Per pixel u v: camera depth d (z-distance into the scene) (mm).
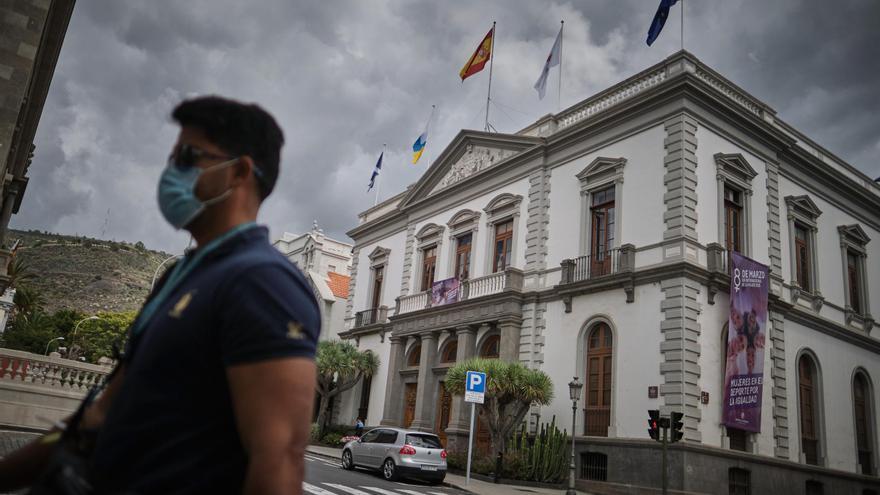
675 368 18328
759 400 19438
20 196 23609
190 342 1498
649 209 20484
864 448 24531
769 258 22094
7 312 42969
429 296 28719
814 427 22609
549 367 22344
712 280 19328
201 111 1775
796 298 22875
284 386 1412
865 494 23531
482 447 23484
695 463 17672
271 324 1454
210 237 1782
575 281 21828
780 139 23125
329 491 13656
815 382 23047
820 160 25094
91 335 68562
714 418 18594
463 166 29797
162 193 1775
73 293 121375
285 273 1591
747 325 19609
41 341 58875
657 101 21109
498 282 24891
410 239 32281
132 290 129625
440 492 16156
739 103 22250
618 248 21000
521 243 25156
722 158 20859
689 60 21000
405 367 29641
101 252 142625
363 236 37344
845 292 25688
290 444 1390
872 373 25703
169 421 1479
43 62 18125
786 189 23891
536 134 26203
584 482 19578
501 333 23828
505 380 20078
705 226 19984
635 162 21406
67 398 17719
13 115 12484
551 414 21750
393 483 17281
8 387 16969
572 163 23938
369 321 33875
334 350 31141
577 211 23109
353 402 32656
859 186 26875
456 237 29078
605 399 20406
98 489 1486
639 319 19750
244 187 1802
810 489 21406
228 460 1485
